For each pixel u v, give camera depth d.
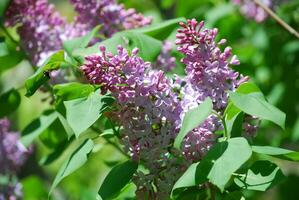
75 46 1.04
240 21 1.61
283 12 1.60
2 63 1.17
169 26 1.08
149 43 1.00
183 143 0.90
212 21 1.57
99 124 1.17
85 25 1.16
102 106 0.89
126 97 0.89
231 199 0.92
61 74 1.14
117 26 1.16
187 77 0.91
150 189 0.93
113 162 1.21
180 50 0.90
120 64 0.88
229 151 0.83
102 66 0.88
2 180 1.42
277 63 1.66
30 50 1.17
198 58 0.90
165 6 1.67
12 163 1.42
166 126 0.90
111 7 1.15
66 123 1.01
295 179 1.73
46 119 1.14
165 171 0.92
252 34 1.67
